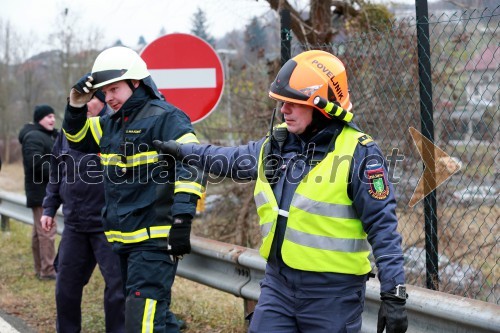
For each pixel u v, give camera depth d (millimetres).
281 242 4004
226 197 10828
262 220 4094
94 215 6156
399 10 9633
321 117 3955
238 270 6059
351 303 3961
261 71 10680
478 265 6730
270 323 4023
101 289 8453
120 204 5238
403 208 7402
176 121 5164
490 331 4191
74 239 6277
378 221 3742
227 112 10914
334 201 3848
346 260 3883
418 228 7473
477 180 7320
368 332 4953
